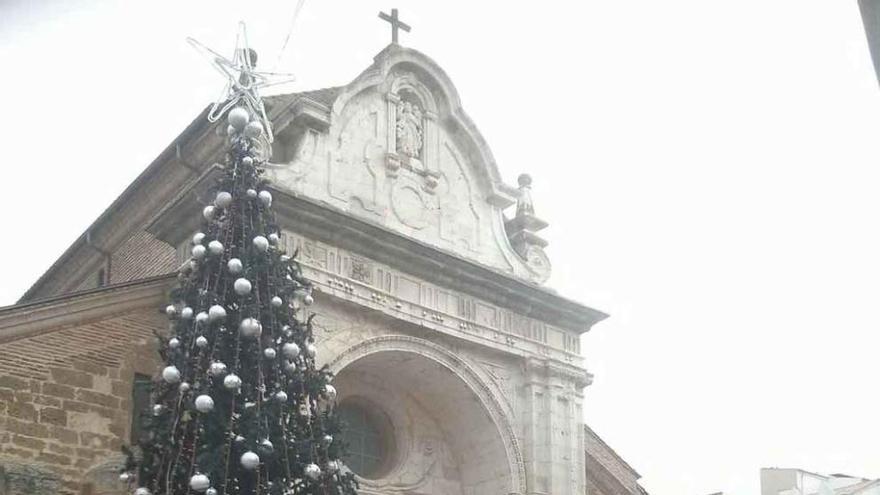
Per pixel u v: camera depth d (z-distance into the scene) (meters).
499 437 26.42
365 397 26.78
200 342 16.44
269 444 16.09
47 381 20.16
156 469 16.52
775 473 54.00
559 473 26.72
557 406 27.38
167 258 27.20
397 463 26.86
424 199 26.91
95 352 20.92
